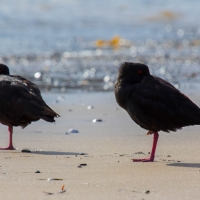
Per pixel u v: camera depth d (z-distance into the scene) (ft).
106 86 72.59
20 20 150.00
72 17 158.40
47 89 69.36
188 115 34.78
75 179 29.01
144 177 29.60
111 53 111.04
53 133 43.91
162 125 35.01
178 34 141.49
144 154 36.52
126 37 136.26
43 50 113.19
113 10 169.07
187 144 39.60
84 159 34.58
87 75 82.84
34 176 29.68
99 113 53.26
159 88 34.96
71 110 54.75
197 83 74.59
